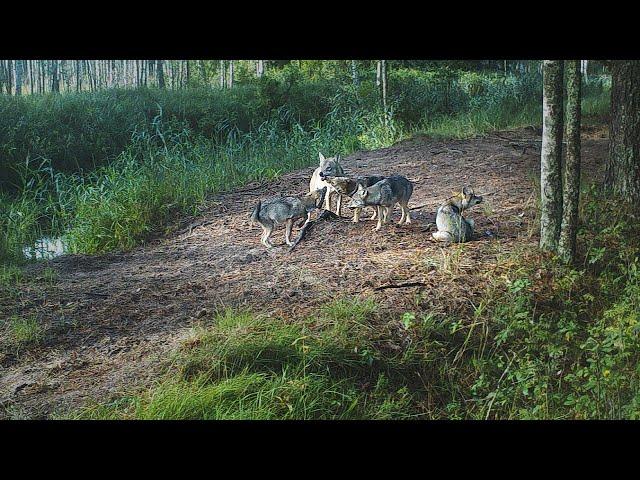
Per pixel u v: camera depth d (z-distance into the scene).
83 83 41.62
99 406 6.61
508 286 8.50
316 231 10.61
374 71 30.20
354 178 10.70
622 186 11.67
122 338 7.96
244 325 7.63
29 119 23.03
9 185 21.45
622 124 11.66
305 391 6.68
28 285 9.70
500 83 26.72
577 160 9.09
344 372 7.16
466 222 9.98
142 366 7.29
